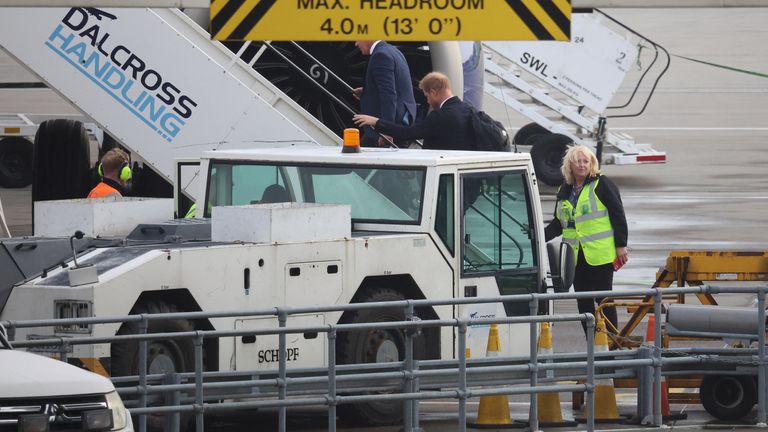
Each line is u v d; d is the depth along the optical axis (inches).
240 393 1461.6
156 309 1450.5
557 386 1485.0
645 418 1589.6
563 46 3868.1
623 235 1808.6
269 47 2480.3
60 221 1683.1
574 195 1823.3
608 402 1624.0
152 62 2281.0
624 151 3932.1
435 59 2564.0
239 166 1765.5
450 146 1937.7
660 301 1557.6
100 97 2295.8
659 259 2829.7
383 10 1453.0
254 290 1496.1
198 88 2273.6
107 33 2285.9
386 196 1644.9
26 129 3944.4
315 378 1387.8
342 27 1453.0
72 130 2512.3
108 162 2031.3
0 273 1470.2
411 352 1429.6
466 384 1557.6
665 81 7116.1
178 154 2285.9
